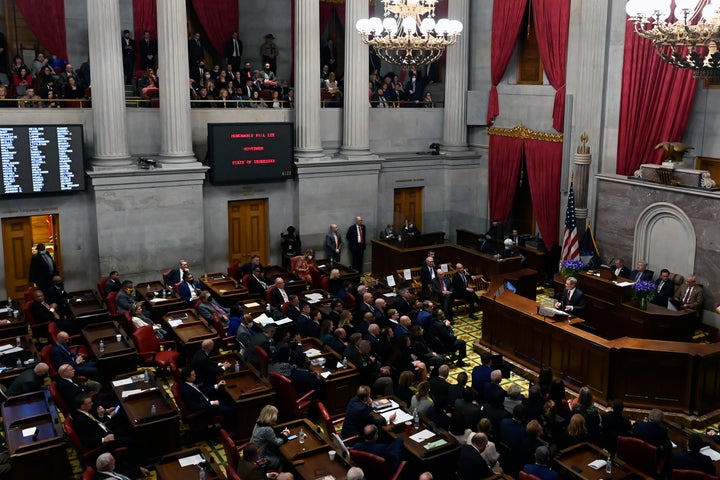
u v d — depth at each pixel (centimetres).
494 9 1802
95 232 1522
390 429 841
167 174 1545
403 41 1177
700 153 1410
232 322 1200
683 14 877
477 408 866
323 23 1998
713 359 1004
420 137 1928
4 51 1661
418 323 1230
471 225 1933
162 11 1514
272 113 1705
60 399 927
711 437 859
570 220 1537
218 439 985
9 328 1202
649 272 1383
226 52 1870
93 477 711
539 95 1723
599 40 1528
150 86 1595
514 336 1205
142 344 1140
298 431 838
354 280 1545
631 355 1020
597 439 858
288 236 1695
